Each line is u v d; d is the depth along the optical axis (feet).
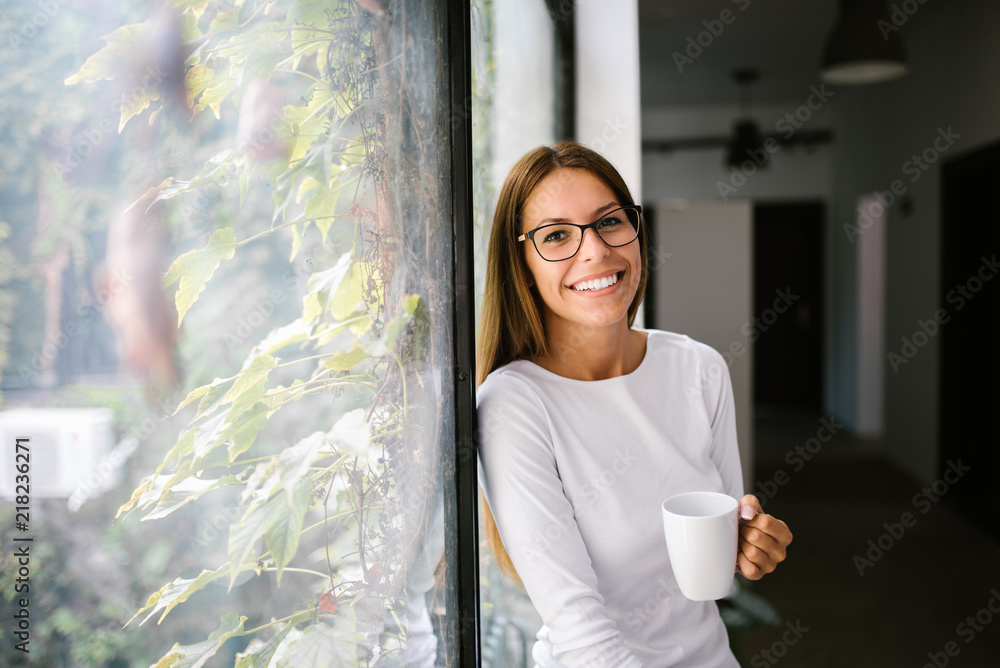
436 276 2.40
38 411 1.60
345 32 2.12
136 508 1.70
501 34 5.11
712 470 3.35
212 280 1.92
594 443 3.07
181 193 1.80
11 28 1.59
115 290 1.69
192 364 1.84
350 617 2.12
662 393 3.30
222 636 1.93
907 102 16.06
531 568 2.77
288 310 2.04
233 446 1.89
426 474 2.37
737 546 2.70
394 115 2.26
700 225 10.68
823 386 23.90
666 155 23.97
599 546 3.04
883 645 8.36
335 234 2.13
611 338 3.23
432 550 2.40
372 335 2.20
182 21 1.80
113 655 1.69
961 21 13.00
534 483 2.86
